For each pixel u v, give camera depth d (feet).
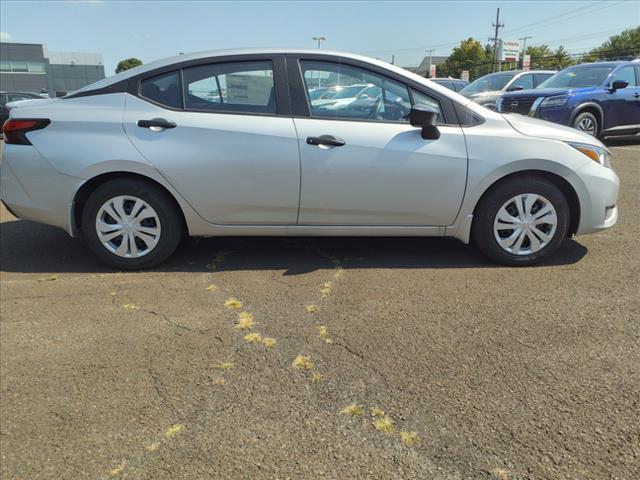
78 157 12.47
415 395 8.04
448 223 13.19
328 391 8.18
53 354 9.34
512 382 8.34
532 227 13.21
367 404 7.85
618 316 10.50
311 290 12.03
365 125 12.71
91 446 7.07
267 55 12.90
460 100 13.12
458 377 8.50
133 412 7.74
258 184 12.67
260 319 10.59
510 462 6.66
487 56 232.73
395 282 12.46
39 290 12.14
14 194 12.98
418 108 12.17
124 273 13.21
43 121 12.64
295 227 13.15
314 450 6.93
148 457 6.86
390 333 9.96
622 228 16.62
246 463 6.73
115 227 12.96
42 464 6.76
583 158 13.12
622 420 7.40
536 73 45.75
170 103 12.79
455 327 10.16
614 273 12.82
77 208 13.19
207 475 6.54
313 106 12.81
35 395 8.16
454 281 12.49
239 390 8.23
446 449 6.91
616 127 34.81
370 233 13.28
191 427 7.41
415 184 12.78
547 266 13.43
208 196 12.73
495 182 13.04
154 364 8.98
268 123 12.59
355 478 6.46
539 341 9.59
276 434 7.25
